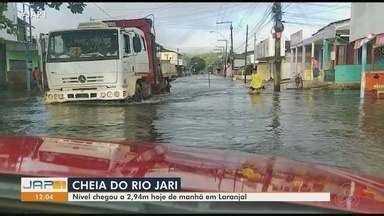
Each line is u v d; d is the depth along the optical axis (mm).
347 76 35000
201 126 12969
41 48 19141
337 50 40562
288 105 20125
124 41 19062
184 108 18203
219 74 142875
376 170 7660
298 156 8898
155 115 15648
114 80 18609
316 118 14953
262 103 21266
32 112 16750
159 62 25891
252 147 9797
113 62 18547
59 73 18672
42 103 21250
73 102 19016
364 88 25312
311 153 9164
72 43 18594
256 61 78625
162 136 11219
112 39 18531
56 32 18625
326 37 40312
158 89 25781
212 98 24969
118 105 19328
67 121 14109
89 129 12422
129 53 19531
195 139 10797
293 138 10898
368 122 13875
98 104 19344
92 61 18547
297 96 27047
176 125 13164
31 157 2307
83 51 18578
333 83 37719
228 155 2730
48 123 13695
